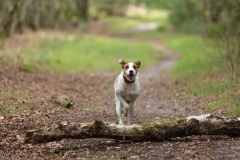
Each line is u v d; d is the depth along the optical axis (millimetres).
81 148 6492
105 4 59500
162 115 9609
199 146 6379
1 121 7801
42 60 18141
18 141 6766
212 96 11133
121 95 7523
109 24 53625
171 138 6891
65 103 9781
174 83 14898
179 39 37719
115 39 36750
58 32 33969
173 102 11484
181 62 21219
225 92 10938
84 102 11188
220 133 6656
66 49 25359
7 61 15281
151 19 67688
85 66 20359
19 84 12172
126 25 55094
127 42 35469
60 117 8625
